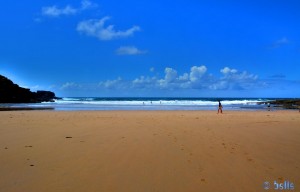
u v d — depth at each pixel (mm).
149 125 16234
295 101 64188
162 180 6301
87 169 7031
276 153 8914
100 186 5898
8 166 7273
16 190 5652
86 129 14109
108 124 16609
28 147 9516
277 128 15242
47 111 32469
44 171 6859
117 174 6668
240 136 12180
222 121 19641
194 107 48812
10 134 12297
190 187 5914
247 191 5762
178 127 15305
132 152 8852
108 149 9242
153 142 10531
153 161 7824
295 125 17031
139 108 44062
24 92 79938
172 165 7453
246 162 7836
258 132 13492
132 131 13453
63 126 15414
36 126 15367
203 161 7891
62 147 9531
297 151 9211
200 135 12375
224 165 7523
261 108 47875
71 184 5996
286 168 7312
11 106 49562
